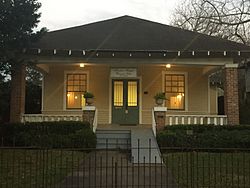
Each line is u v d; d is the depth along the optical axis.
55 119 18.39
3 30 14.70
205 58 18.09
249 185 9.31
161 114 17.39
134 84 21.16
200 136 15.91
